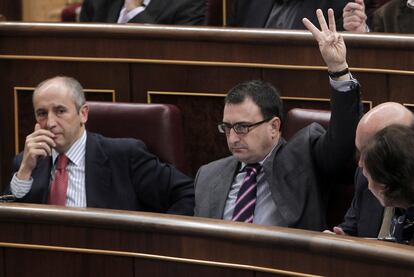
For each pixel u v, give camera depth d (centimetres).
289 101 799
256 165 706
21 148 888
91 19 977
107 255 595
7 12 1209
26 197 750
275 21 887
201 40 815
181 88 831
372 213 643
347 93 677
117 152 758
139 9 941
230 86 815
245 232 548
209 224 562
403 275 499
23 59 872
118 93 851
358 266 515
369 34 756
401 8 841
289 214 682
